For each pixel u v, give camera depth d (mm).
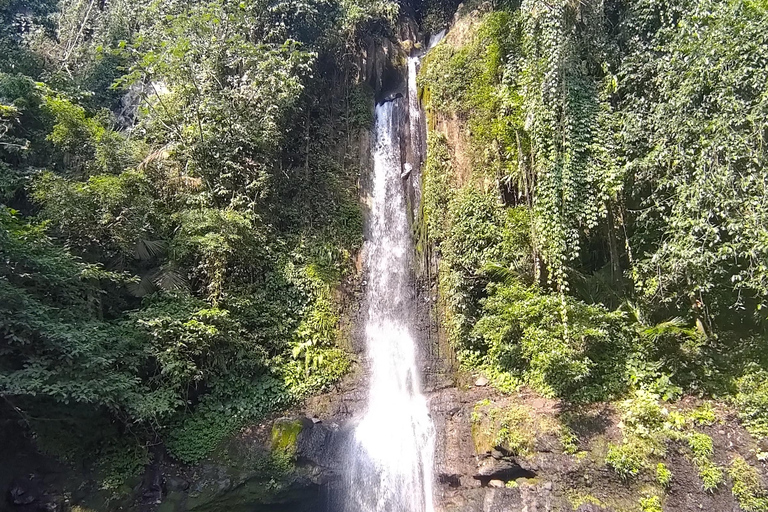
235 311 9844
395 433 8883
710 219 7887
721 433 7070
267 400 9406
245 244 10336
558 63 10000
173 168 11070
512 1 12680
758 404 7066
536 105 10156
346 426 9062
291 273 11016
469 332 10531
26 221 9312
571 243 9172
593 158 9539
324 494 8227
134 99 14570
